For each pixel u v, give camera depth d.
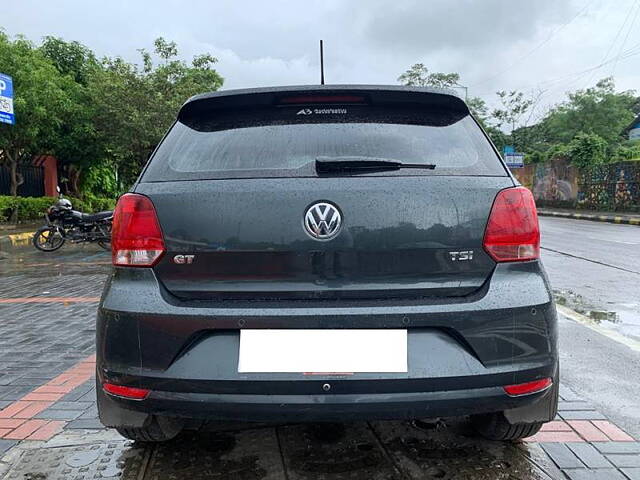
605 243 11.74
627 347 4.18
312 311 1.89
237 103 2.31
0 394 3.25
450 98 2.30
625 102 42.47
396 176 1.98
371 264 1.93
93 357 3.99
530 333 1.94
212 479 2.28
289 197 1.94
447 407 1.88
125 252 2.01
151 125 17.02
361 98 2.29
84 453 2.50
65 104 15.09
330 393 1.86
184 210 1.97
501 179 2.05
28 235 12.83
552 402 2.21
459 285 1.95
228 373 1.87
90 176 21.14
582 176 25.34
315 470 2.35
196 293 1.95
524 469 2.34
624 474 2.31
